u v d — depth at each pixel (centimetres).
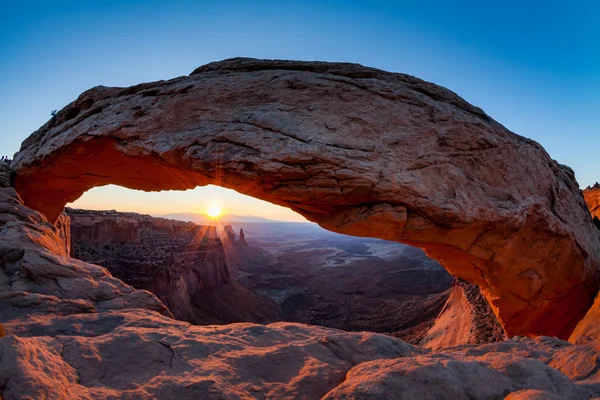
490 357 469
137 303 809
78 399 364
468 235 1088
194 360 473
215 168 959
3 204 1220
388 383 359
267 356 488
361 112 1008
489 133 1098
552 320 1457
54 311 696
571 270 1338
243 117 998
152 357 476
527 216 1136
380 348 522
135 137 1113
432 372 374
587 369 532
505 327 1476
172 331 574
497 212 1039
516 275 1266
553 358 630
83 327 614
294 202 1017
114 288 834
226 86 1078
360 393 351
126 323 633
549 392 346
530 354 659
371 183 910
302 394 407
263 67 1152
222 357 485
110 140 1180
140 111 1141
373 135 979
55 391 360
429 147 1016
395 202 951
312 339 550
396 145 982
